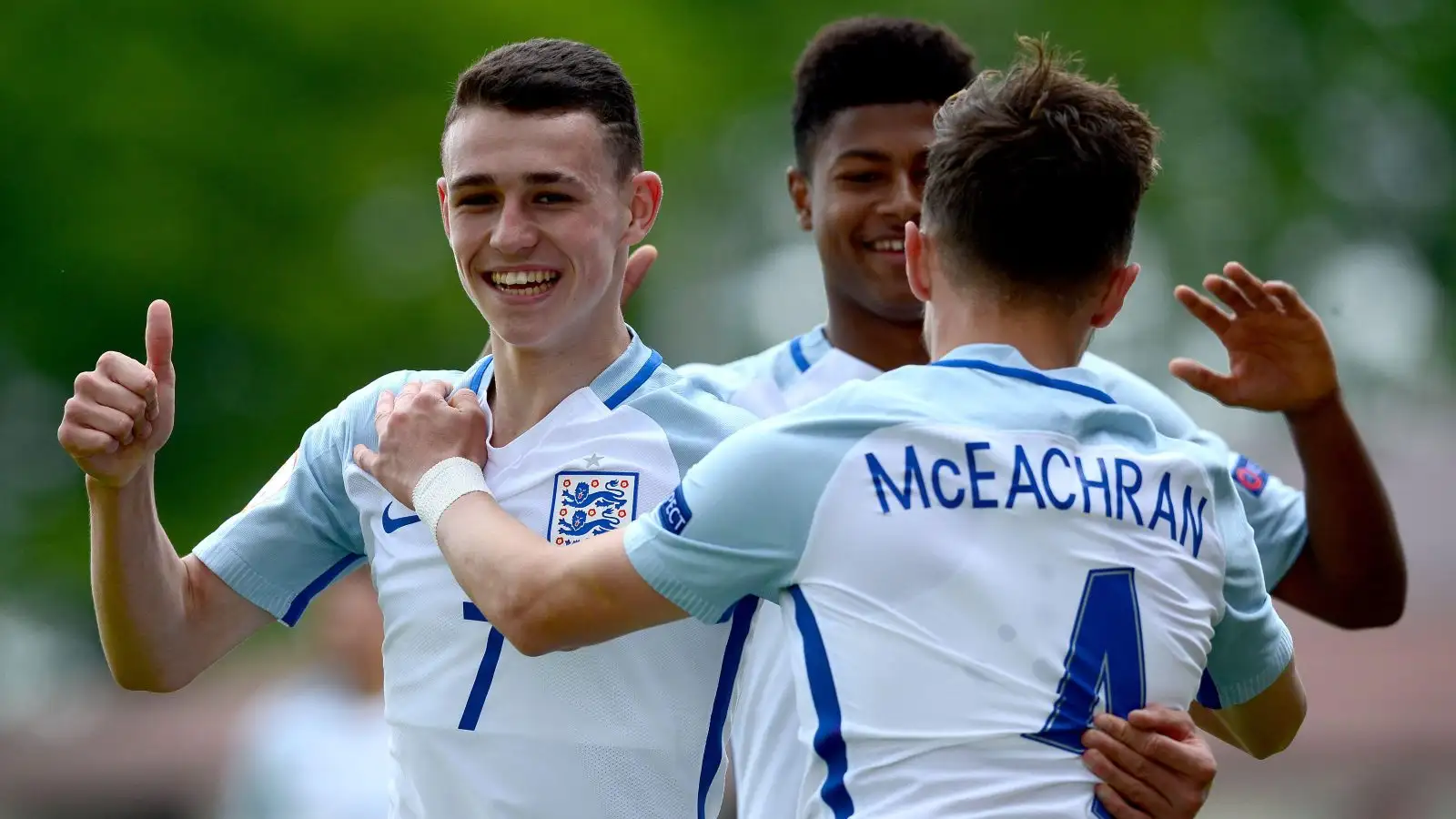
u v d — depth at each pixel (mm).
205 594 13141
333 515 13219
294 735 20375
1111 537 10797
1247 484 15422
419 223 52844
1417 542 56812
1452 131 71062
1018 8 64438
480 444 12312
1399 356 72625
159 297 49969
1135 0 64562
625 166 12625
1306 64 70188
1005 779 10359
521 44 12633
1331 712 45312
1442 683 46219
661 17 58281
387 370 51625
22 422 54344
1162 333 69625
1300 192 68062
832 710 10633
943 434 10758
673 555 10883
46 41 50219
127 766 46688
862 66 15820
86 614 60531
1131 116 11625
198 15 51438
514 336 12289
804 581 10852
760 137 67938
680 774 12242
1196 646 11047
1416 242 72000
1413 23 70188
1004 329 11297
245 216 50750
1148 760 10469
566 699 12141
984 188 11203
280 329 50562
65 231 49438
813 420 10922
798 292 73500
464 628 12305
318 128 51406
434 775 12297
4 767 47656
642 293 63688
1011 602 10523
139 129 49938
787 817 13672
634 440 12523
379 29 51812
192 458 50656
